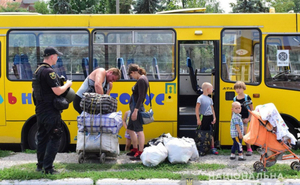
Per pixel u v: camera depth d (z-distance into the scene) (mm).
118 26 7293
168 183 4957
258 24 7234
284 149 5570
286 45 7234
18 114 7250
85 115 5973
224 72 7262
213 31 7254
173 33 7273
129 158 6438
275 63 7223
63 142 7293
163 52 7289
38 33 7344
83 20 7328
